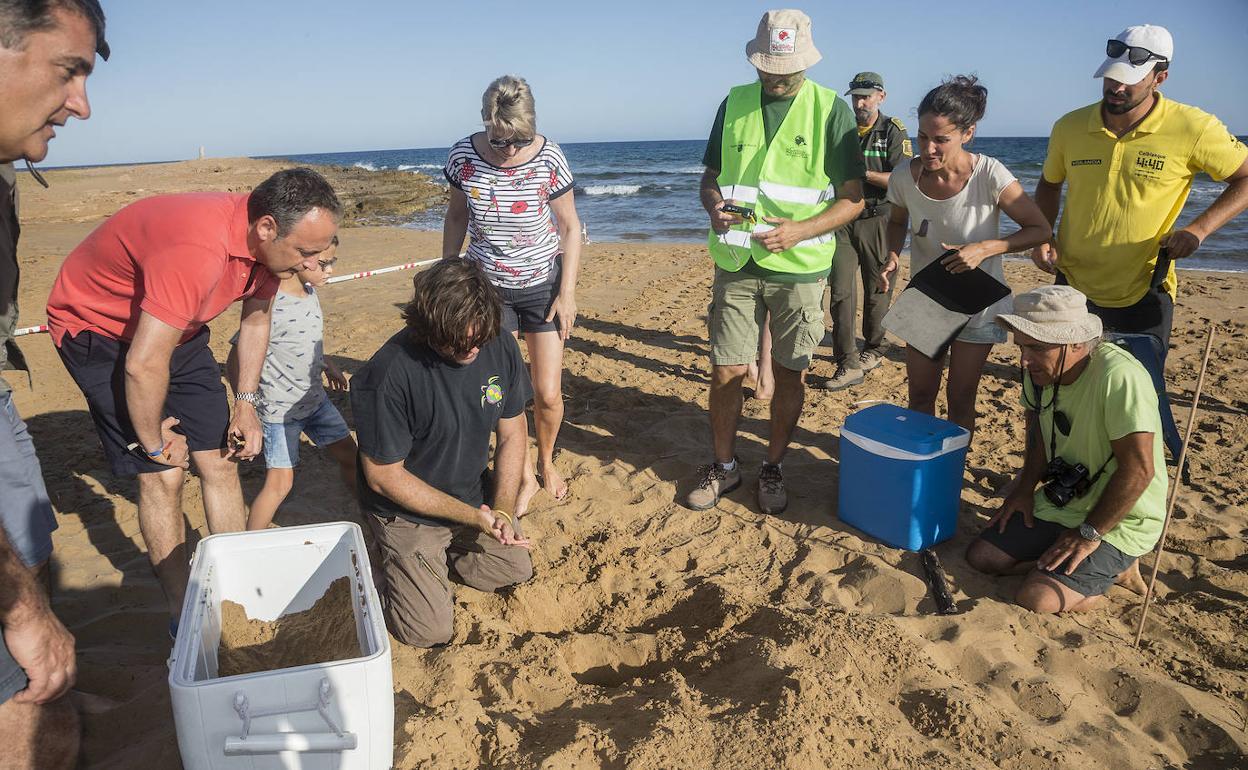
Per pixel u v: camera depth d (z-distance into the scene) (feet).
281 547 9.78
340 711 7.35
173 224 9.11
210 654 9.04
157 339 9.12
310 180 9.46
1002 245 13.23
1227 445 17.35
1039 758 8.82
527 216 13.42
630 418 19.27
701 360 24.20
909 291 14.06
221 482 11.14
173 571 10.75
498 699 9.73
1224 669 10.56
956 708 9.39
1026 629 11.28
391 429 10.35
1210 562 12.92
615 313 30.45
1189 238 13.67
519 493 14.43
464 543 12.26
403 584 10.83
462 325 9.50
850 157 13.43
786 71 13.01
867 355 22.52
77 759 8.58
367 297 33.37
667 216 82.12
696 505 14.82
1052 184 15.62
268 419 11.57
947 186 13.87
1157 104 14.02
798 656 10.26
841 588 12.30
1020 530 12.60
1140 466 10.93
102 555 13.29
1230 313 28.63
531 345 14.39
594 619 12.15
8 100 6.59
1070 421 11.85
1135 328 14.87
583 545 13.69
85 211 73.46
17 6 6.40
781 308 13.99
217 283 9.44
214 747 7.20
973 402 14.71
